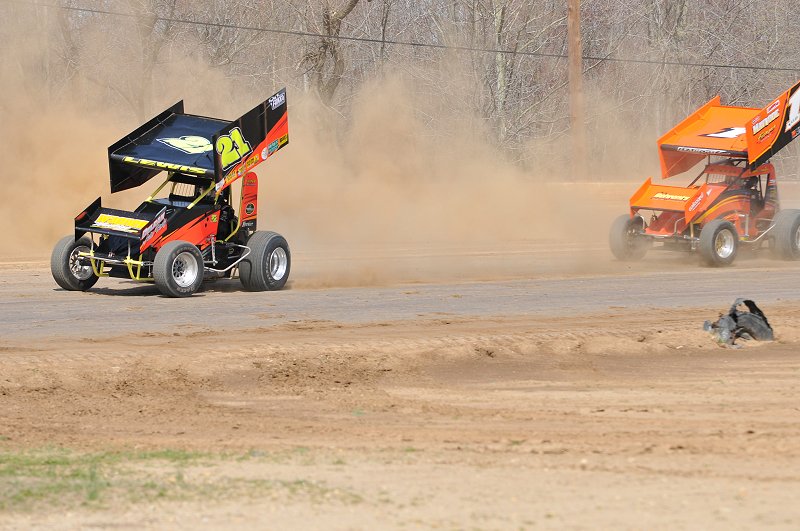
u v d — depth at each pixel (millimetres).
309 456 18859
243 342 29297
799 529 14289
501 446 19891
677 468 17922
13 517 14633
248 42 97438
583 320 34125
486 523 14422
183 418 22984
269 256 39938
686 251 50250
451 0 111500
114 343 29047
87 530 14102
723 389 26156
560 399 25125
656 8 126750
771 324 33594
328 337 30422
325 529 14156
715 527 14320
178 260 37438
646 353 30609
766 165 51312
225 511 14961
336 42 96312
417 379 27297
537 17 109375
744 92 127375
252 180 40062
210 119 41844
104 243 39156
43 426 22000
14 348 28188
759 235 51500
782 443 20156
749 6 130250
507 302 37719
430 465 18062
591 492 16141
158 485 16406
